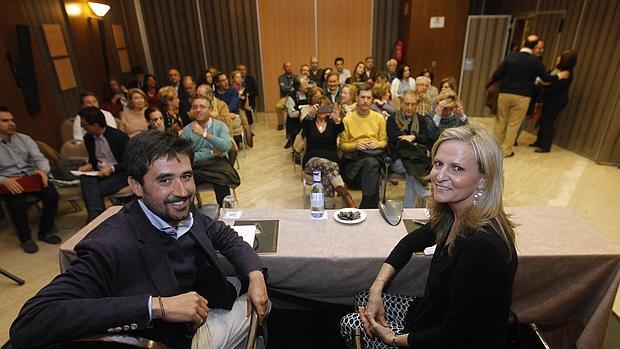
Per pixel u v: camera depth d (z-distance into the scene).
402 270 1.45
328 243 1.48
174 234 1.08
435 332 0.98
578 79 4.42
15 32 3.40
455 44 6.02
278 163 4.33
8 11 3.34
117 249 0.94
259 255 1.40
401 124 2.90
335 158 2.90
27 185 2.50
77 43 4.55
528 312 1.48
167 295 1.00
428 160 2.64
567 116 4.64
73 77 4.40
